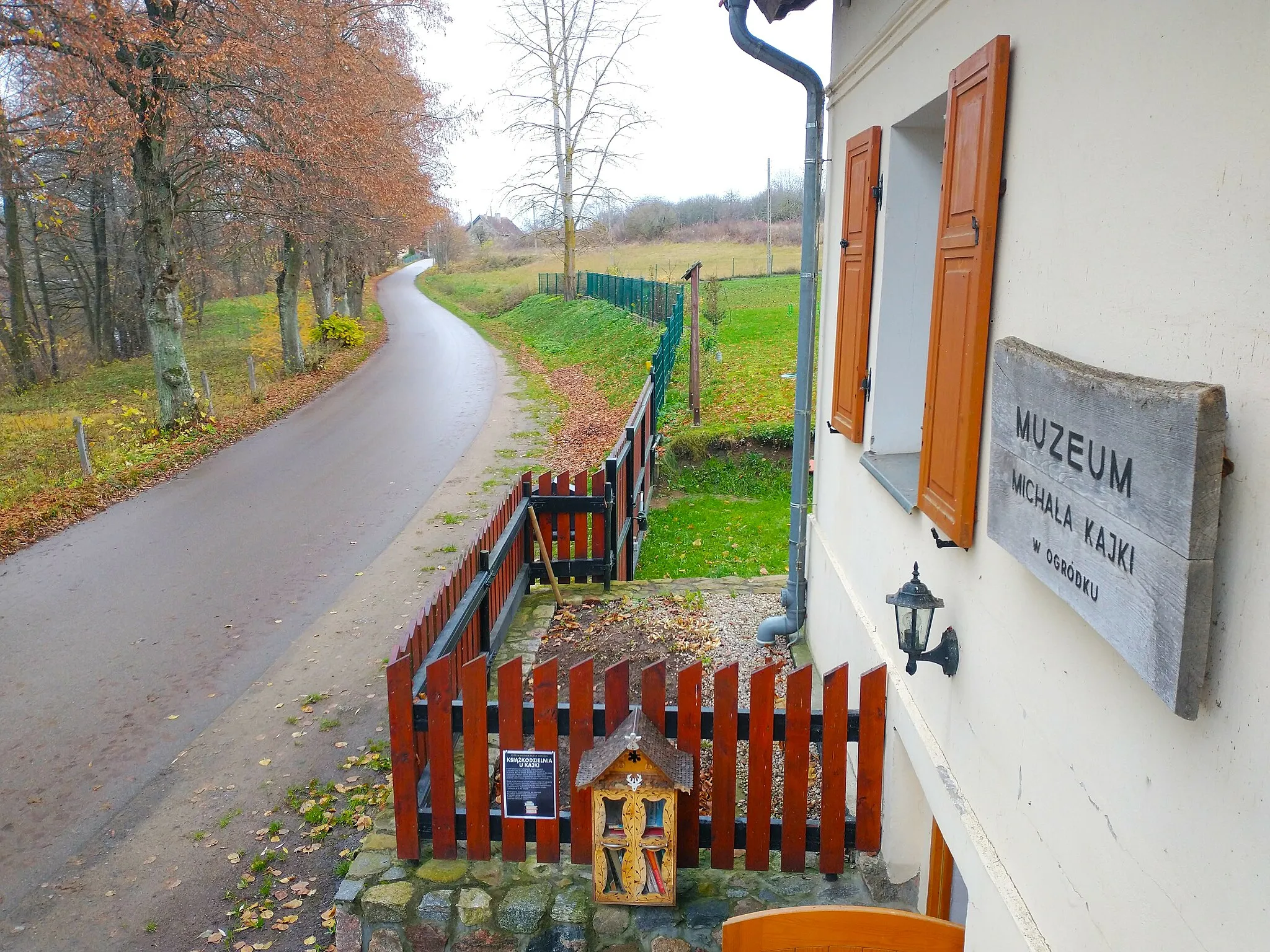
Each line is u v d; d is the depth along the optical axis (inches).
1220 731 66.7
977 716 126.9
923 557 156.9
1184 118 73.2
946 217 135.3
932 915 171.5
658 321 964.6
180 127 673.0
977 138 121.2
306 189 768.3
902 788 172.1
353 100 751.1
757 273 1662.2
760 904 173.5
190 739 271.6
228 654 327.9
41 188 764.6
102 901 205.2
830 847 177.0
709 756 228.7
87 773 255.4
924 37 158.4
